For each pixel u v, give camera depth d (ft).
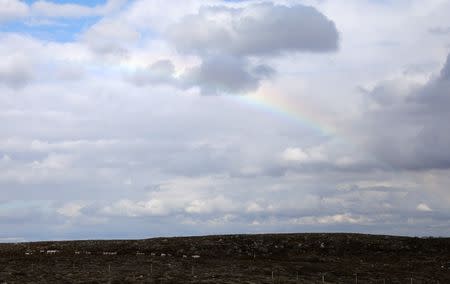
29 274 190.60
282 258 261.03
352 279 217.36
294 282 198.59
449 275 233.96
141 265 220.84
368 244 292.40
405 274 232.53
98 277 188.55
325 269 234.79
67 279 182.70
